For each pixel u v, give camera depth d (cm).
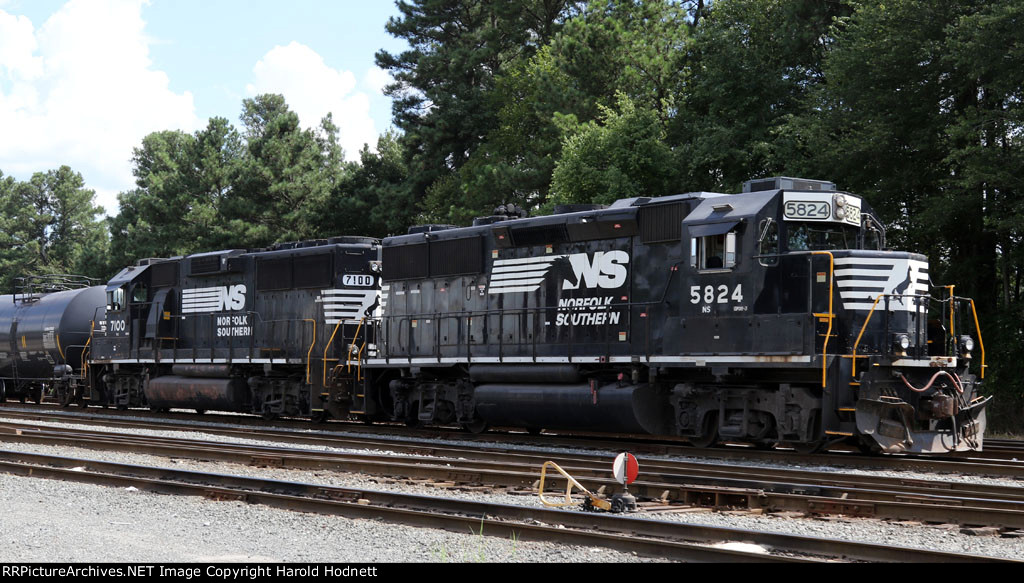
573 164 3189
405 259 2155
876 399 1448
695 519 973
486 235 1991
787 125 2753
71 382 3011
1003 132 2378
